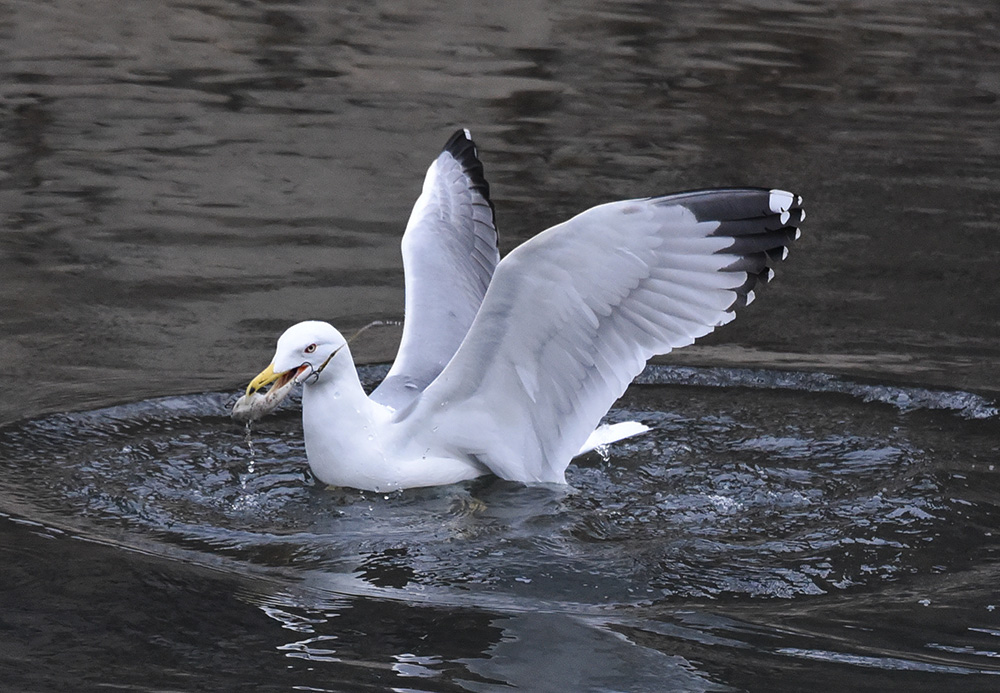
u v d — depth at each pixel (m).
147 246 15.46
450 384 10.31
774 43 24.89
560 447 10.44
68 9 24.98
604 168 18.50
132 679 7.48
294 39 24.11
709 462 10.88
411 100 21.30
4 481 10.10
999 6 27.45
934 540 9.52
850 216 17.00
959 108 21.81
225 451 10.96
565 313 9.81
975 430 11.44
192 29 24.39
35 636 7.93
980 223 16.86
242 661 7.71
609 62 23.61
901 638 8.10
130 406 11.56
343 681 7.50
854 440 11.23
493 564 9.09
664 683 7.53
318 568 8.98
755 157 19.17
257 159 18.58
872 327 13.79
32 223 15.98
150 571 8.80
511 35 24.84
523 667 7.69
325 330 10.23
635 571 9.01
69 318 13.44
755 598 8.64
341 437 10.32
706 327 9.64
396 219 16.64
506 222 16.27
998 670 7.73
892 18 26.55
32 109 20.12
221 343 13.01
